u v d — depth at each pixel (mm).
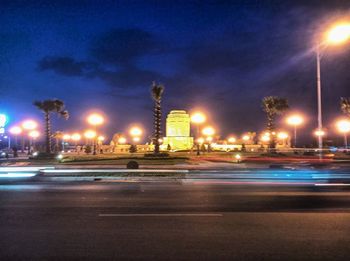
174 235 8766
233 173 26844
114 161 40250
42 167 34562
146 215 11227
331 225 9797
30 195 15883
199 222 10211
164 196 15578
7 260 6953
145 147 78312
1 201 14070
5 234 8867
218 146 79188
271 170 29812
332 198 14914
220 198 14945
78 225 9836
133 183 21609
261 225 9812
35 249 7641
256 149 74125
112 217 10922
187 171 27156
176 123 75500
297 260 6945
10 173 27500
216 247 7770
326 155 50219
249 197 15227
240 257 7109
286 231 9141
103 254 7301
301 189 18203
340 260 6949
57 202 13828
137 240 8320
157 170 27375
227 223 10070
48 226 9719
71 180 23438
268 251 7484
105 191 17375
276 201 14078
